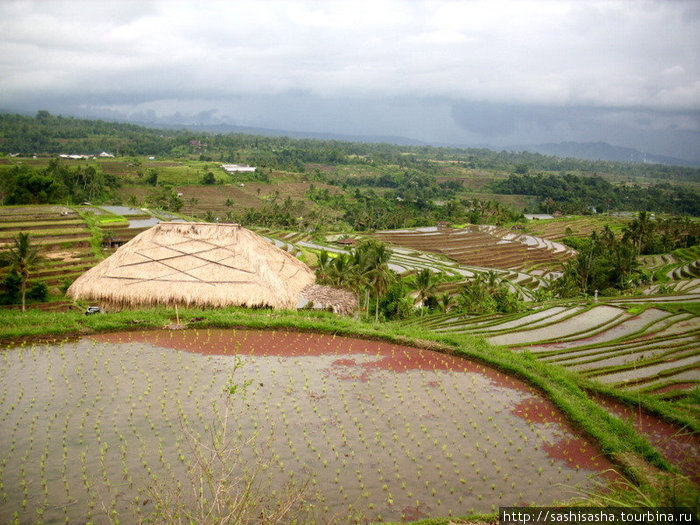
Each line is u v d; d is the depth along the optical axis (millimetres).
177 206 100188
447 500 10344
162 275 18094
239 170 165875
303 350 18016
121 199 110000
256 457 11398
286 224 107562
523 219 135500
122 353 16859
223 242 19312
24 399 13508
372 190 167125
